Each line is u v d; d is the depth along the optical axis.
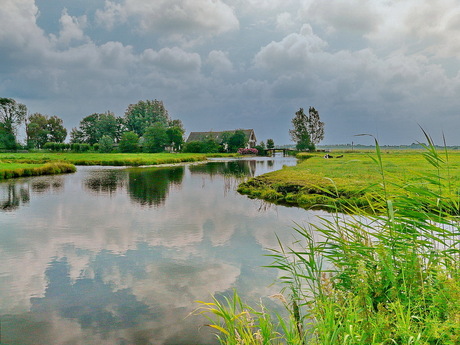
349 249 3.60
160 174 28.27
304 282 5.09
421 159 32.44
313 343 2.67
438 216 3.26
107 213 11.58
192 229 9.13
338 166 26.72
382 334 2.51
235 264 6.34
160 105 120.00
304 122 93.50
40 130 107.94
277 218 10.41
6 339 3.98
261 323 2.94
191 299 4.95
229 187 19.16
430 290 2.85
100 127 108.56
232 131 95.94
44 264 6.51
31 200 14.55
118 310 4.66
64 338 4.00
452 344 2.22
